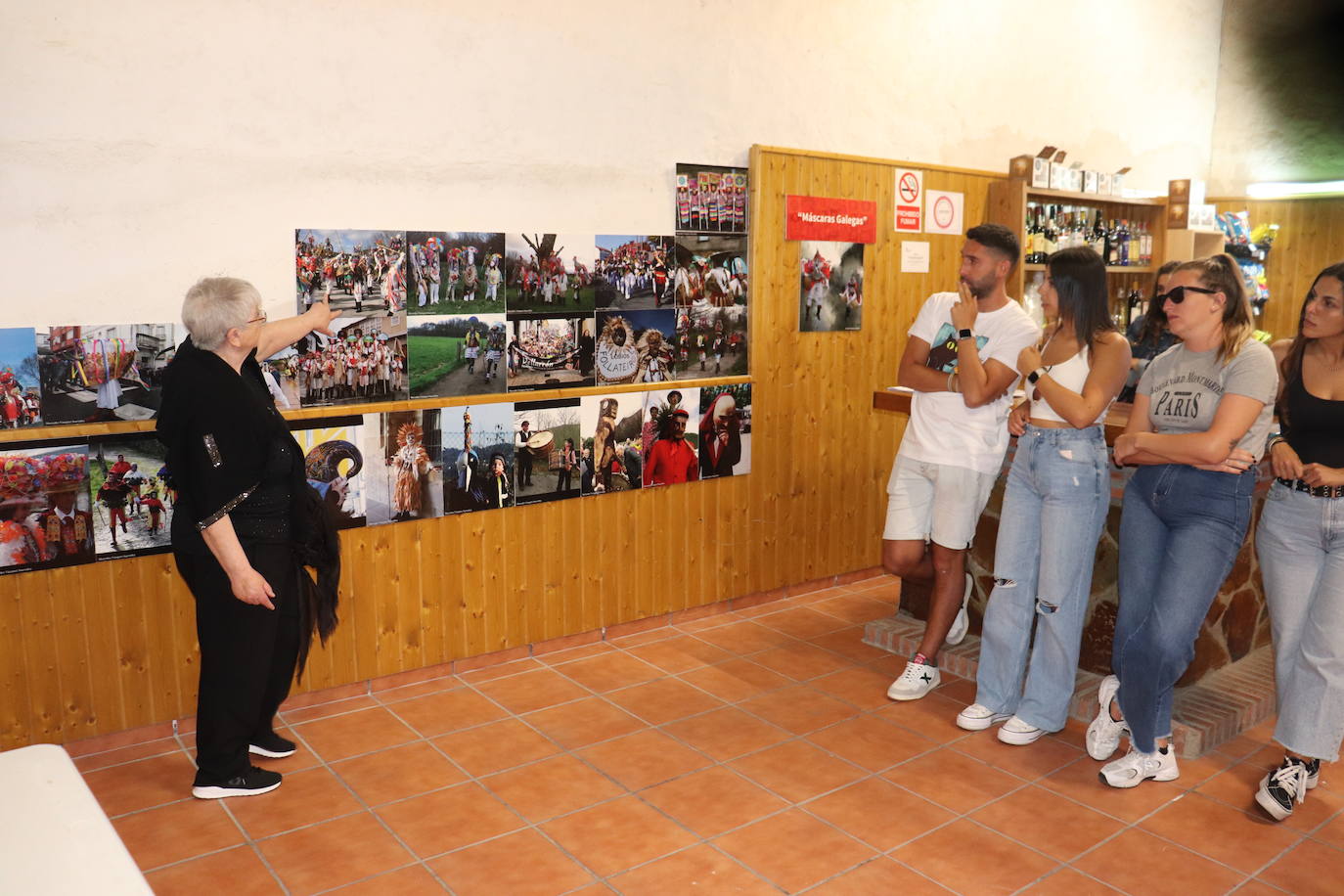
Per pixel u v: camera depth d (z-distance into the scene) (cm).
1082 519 342
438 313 394
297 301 363
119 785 322
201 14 335
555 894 263
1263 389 291
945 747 353
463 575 417
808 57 493
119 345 333
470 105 393
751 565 511
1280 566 306
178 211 338
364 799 314
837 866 277
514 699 394
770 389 501
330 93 362
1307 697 299
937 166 551
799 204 495
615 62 428
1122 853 284
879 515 566
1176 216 654
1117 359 328
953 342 378
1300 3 706
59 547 330
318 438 370
